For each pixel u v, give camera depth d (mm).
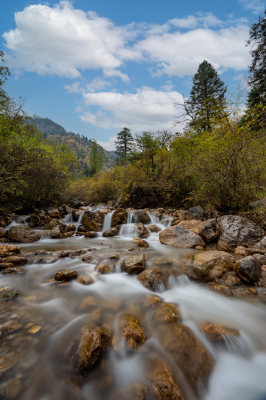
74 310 2877
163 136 15812
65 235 8008
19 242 6758
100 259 4918
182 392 1798
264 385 1983
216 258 4438
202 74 22656
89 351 1997
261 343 2475
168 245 6590
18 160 7617
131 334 2287
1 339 2256
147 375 1896
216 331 2498
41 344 2188
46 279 3893
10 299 3135
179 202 12664
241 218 6496
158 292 3574
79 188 20344
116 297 3258
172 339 2328
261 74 13844
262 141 6559
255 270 3895
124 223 9648
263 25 12148
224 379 2004
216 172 7598
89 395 1732
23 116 9164
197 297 3479
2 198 8977
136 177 16438
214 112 7199
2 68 7789
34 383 1777
